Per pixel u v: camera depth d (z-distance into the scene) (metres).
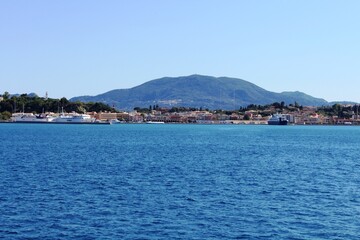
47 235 44.81
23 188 67.44
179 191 66.56
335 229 47.34
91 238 44.00
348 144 192.38
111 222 49.16
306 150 154.75
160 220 50.16
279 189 69.06
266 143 194.38
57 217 50.91
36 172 85.31
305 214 53.16
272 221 50.19
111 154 128.38
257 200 60.72
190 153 134.75
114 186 70.06
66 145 166.25
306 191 67.50
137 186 70.31
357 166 102.50
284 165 103.69
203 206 56.81
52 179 76.44
